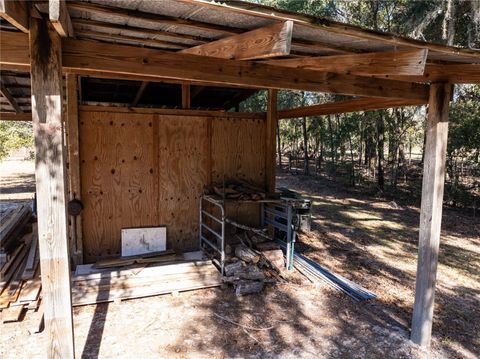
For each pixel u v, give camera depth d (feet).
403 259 18.19
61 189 6.40
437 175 9.66
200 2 4.94
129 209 15.57
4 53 6.04
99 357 9.22
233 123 17.49
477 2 27.37
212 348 9.80
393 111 41.88
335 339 10.44
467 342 10.62
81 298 12.00
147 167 15.76
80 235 14.52
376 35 6.41
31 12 5.71
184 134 16.40
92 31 7.46
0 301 11.02
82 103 14.61
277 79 8.32
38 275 12.95
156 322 11.09
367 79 9.43
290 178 51.11
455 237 22.89
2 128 33.86
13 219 17.52
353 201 35.29
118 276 13.19
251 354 9.57
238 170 17.78
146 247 15.80
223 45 7.23
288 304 12.60
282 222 18.53
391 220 27.40
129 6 5.59
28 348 9.46
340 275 15.55
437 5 30.19
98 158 14.87
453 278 15.90
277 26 5.81
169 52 7.24
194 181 16.76
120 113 15.11
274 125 17.93
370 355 9.70
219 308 12.13
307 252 18.72
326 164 53.52
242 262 14.15
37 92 6.03
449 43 28.94
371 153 45.88
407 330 11.08
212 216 15.62
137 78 14.53
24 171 54.54
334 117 52.34
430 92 9.67
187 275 13.78
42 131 6.15
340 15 41.29
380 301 13.10
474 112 29.53
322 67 8.28
